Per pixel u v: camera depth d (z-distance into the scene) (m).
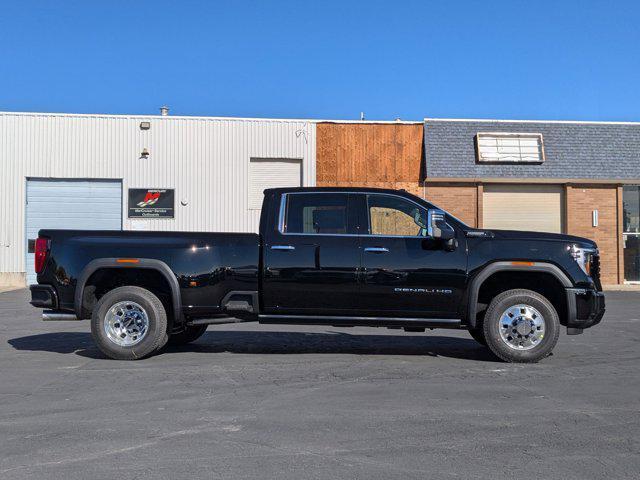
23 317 14.23
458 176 24.19
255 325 12.68
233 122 24.50
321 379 7.39
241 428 5.47
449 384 7.16
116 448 4.96
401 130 24.80
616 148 24.83
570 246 8.53
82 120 23.98
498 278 8.91
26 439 5.18
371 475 4.43
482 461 4.71
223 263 8.59
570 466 4.62
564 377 7.57
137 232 8.71
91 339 10.62
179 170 24.31
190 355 9.01
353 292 8.55
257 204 24.67
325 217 8.73
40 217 24.00
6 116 23.73
